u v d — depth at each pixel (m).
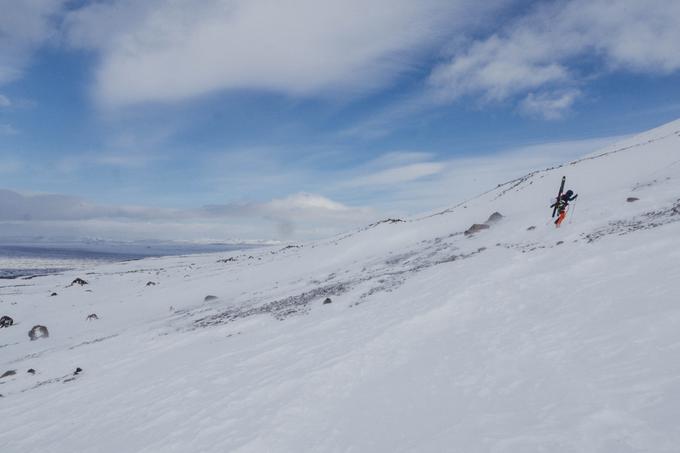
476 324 12.59
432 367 10.20
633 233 16.78
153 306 38.41
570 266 14.88
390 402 8.89
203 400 11.30
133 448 9.35
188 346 18.59
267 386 11.26
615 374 7.25
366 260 38.38
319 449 7.67
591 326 9.80
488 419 7.00
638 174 30.91
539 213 28.72
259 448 8.13
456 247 29.19
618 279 12.50
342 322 16.50
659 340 7.99
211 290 41.53
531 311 12.33
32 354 25.70
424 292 17.36
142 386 13.88
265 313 22.23
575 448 5.54
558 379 7.73
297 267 44.59
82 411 12.84
